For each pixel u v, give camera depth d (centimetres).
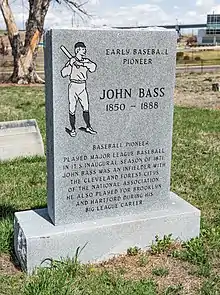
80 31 164
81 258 174
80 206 178
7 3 1105
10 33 1124
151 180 188
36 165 323
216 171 312
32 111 607
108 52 170
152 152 186
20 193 260
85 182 177
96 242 175
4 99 768
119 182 183
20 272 169
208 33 4203
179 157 351
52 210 177
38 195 255
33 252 166
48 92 170
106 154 178
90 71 169
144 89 179
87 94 170
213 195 261
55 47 162
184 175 301
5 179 288
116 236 178
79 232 171
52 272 162
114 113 176
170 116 186
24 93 885
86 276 163
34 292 149
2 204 238
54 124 168
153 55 177
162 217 185
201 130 466
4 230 192
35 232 169
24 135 339
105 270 169
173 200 203
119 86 174
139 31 172
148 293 152
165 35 177
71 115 169
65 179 173
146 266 172
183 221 189
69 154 172
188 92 930
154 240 186
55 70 163
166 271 167
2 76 1276
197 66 1866
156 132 185
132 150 182
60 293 149
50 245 168
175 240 189
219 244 188
